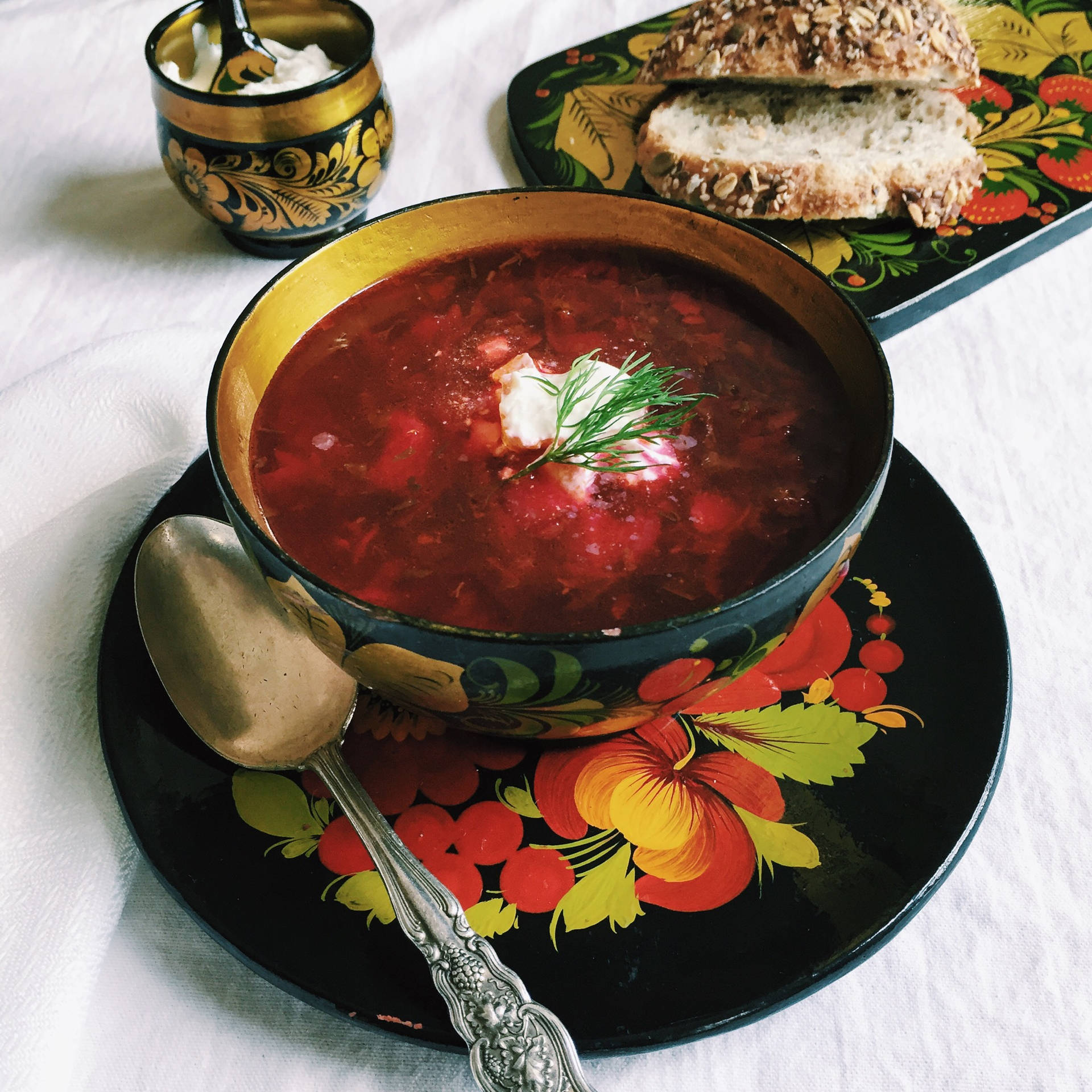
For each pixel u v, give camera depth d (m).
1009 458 0.54
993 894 0.47
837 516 0.46
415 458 0.48
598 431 0.47
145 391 0.54
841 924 0.45
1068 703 0.50
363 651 0.44
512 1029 0.44
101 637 0.49
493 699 0.44
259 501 0.47
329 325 0.50
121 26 0.70
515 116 0.65
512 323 0.50
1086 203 0.61
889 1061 0.45
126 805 0.47
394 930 0.45
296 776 0.47
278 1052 0.46
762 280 0.49
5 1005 0.45
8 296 0.60
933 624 0.49
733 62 0.62
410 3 0.71
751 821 0.46
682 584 0.46
